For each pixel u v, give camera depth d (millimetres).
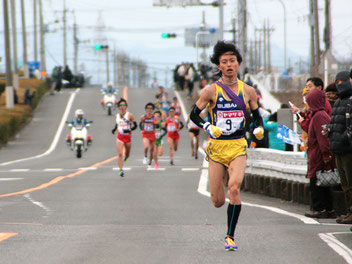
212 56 26297
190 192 50406
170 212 37656
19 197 46250
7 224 32094
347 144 31703
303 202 42344
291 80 148125
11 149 118000
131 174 68562
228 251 24562
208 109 26469
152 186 55375
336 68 94562
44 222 33125
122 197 46500
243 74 155500
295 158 43125
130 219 34469
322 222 33688
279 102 160500
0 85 194500
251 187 51125
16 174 68562
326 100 36688
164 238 27594
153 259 22953
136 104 188875
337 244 25828
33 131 147375
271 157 47625
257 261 22641
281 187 45281
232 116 25781
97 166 80438
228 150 25812
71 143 101250
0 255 23625
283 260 22797
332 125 32406
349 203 32906
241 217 35406
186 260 22828
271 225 31828
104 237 27797
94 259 22891
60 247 25266
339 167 32656
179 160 91000
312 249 24797
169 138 83062
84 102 198375
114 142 127500
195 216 35812
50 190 51469
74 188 53281
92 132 143250
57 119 166875
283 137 45656
